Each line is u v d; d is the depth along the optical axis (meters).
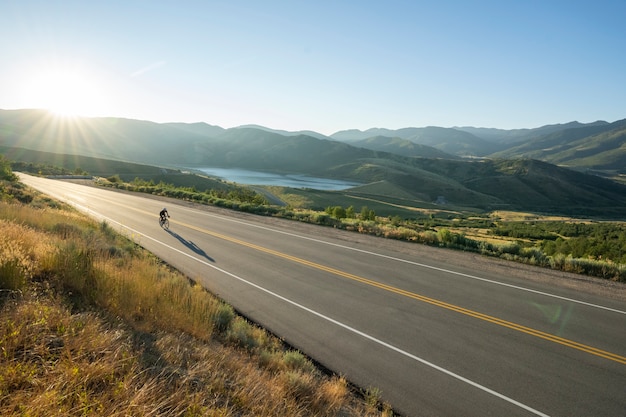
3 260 5.47
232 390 4.67
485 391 6.63
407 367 7.39
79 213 25.42
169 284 9.02
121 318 5.67
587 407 6.20
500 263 15.08
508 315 9.82
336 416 5.50
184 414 3.47
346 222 24.75
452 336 8.67
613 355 7.83
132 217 26.12
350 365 7.45
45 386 2.95
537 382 6.88
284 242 18.86
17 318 3.95
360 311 10.09
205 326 7.29
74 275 6.55
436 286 12.16
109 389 3.27
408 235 20.22
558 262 14.69
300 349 8.05
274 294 11.29
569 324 9.29
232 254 16.06
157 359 4.59
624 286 12.27
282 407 4.81
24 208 15.70
